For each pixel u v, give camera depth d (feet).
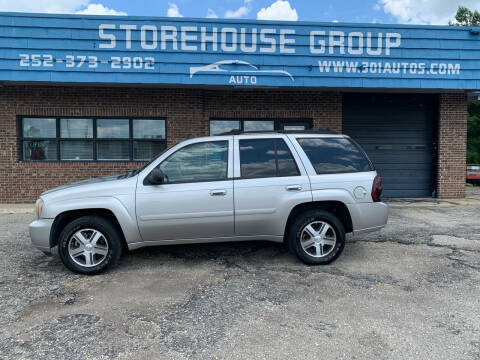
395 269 16.01
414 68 31.60
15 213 28.86
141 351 9.83
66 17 28.73
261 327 11.07
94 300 12.96
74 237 15.29
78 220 15.21
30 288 14.01
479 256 17.80
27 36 28.45
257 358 9.49
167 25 29.50
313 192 16.11
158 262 16.99
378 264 16.66
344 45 30.94
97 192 15.34
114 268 16.20
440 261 17.07
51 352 9.77
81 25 28.84
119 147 34.17
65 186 16.62
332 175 16.42
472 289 13.83
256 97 35.12
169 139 34.09
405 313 11.93
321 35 30.71
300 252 16.25
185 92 34.09
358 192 16.37
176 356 9.59
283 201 15.98
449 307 12.34
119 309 12.27
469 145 102.22
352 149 17.13
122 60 29.27
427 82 31.76
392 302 12.74
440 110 36.40
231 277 15.11
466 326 11.07
